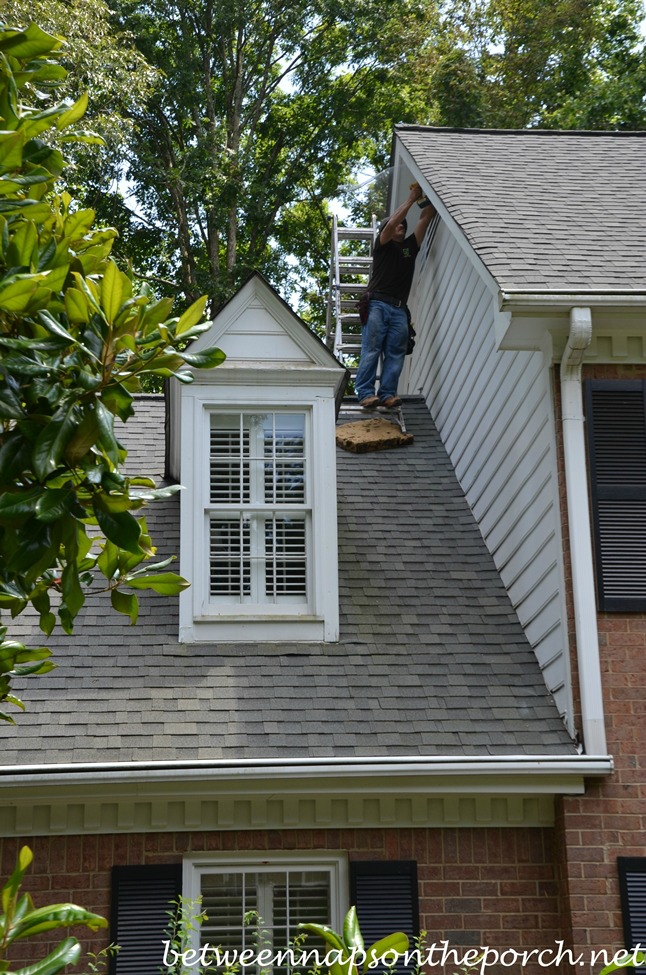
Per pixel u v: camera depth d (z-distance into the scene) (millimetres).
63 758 8562
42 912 3754
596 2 28766
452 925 8609
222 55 28109
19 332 5105
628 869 8508
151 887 8508
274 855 8680
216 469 10383
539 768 8570
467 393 12422
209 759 8625
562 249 9938
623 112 26203
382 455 13078
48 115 5449
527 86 28656
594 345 9609
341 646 9852
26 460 4949
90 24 21203
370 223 27891
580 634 8945
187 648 9719
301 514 10328
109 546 5641
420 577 10867
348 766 8531
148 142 27484
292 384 10555
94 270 5562
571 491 9227
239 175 26922
